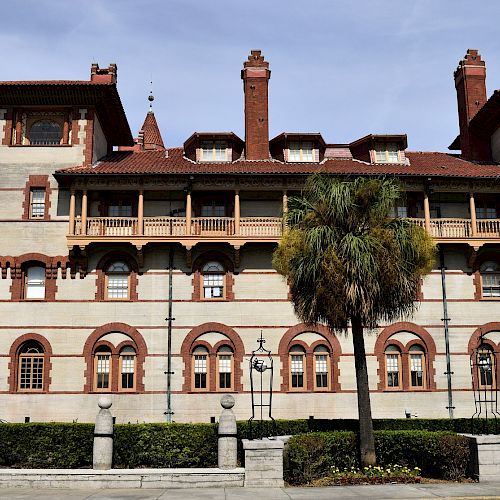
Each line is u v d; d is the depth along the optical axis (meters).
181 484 20.02
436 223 34.84
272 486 19.94
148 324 33.53
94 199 35.16
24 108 35.94
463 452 21.12
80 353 33.09
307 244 22.44
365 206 23.12
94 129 36.31
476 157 41.50
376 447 22.27
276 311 33.97
